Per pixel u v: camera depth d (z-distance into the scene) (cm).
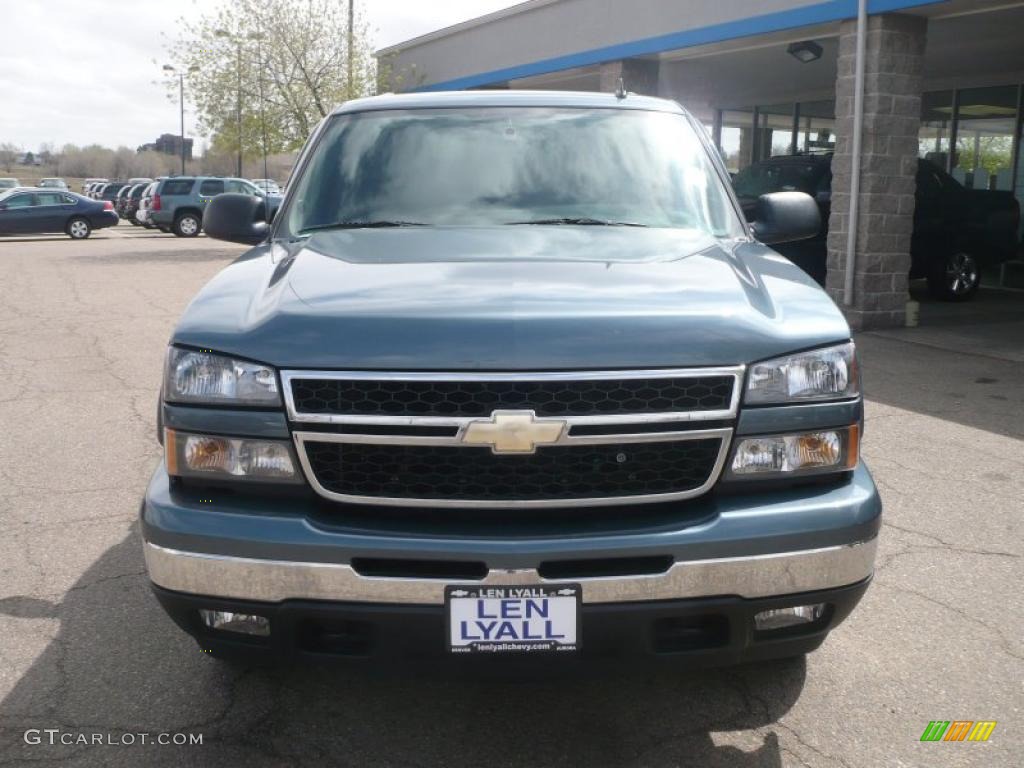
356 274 286
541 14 1523
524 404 242
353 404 245
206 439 253
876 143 987
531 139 386
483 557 238
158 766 268
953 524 459
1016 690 312
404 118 399
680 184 375
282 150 2473
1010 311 1197
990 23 1058
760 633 258
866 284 1016
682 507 254
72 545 429
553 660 245
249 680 315
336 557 240
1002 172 1489
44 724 288
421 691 310
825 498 256
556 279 279
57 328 1055
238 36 2427
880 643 343
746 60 1347
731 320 256
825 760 273
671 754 276
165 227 3075
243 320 263
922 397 722
